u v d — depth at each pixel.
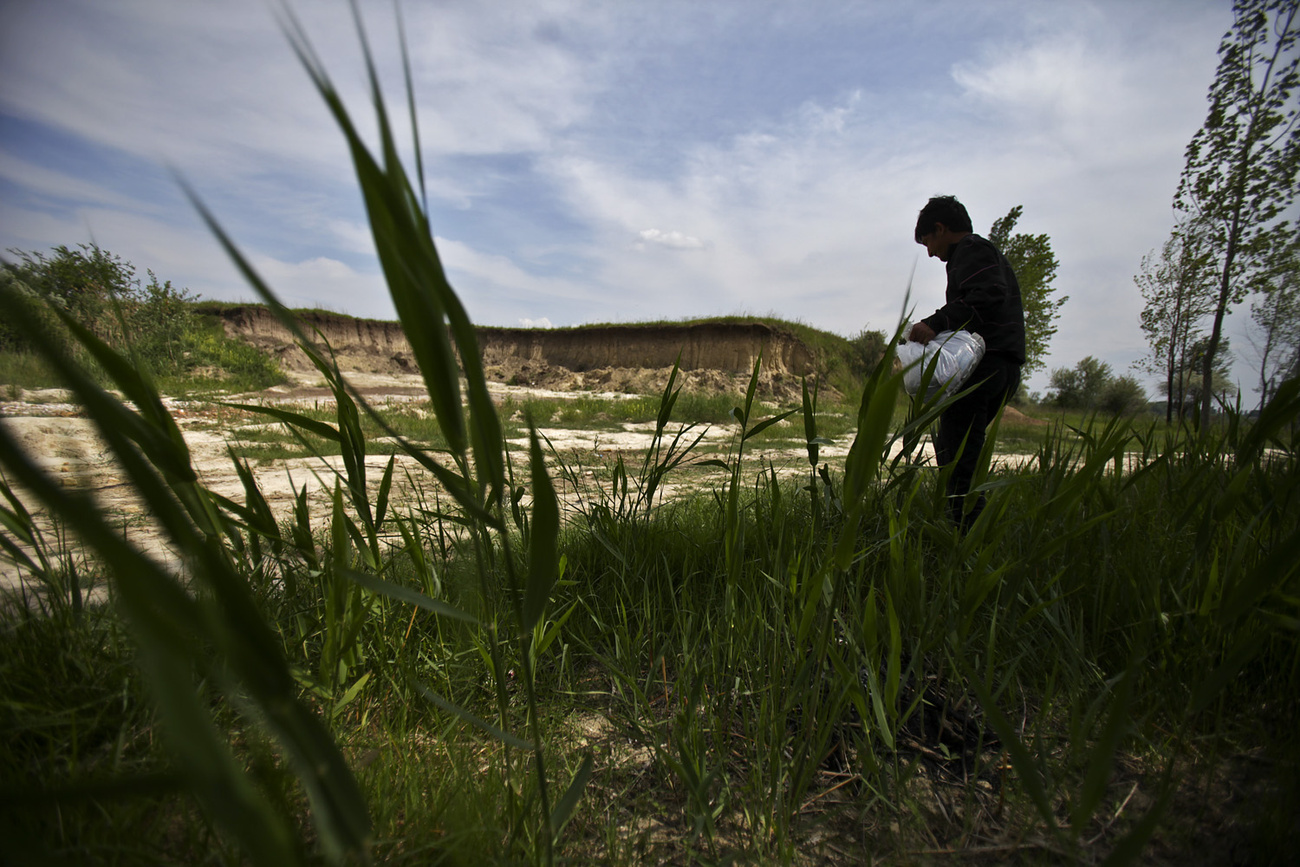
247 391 16.52
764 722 1.38
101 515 0.34
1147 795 1.30
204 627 0.42
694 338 25.39
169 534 0.43
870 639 1.24
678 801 1.33
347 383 0.58
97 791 0.39
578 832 1.19
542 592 0.73
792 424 12.41
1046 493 1.97
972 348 2.60
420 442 6.84
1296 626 1.01
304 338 0.61
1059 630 1.56
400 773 1.21
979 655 1.63
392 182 0.55
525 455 5.11
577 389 25.41
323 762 0.55
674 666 1.81
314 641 1.57
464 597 1.41
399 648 1.52
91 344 0.83
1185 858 1.14
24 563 1.39
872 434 0.90
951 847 1.20
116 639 1.33
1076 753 1.28
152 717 1.22
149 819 1.02
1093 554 1.91
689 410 13.65
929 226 3.22
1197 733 1.43
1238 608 1.02
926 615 1.57
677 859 1.17
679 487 4.30
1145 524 2.09
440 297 0.58
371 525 1.44
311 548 1.43
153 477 0.40
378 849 1.01
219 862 0.90
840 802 1.32
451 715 1.45
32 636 1.35
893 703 1.28
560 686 1.68
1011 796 1.31
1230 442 2.01
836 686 1.39
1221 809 1.24
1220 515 1.44
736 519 1.59
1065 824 1.24
